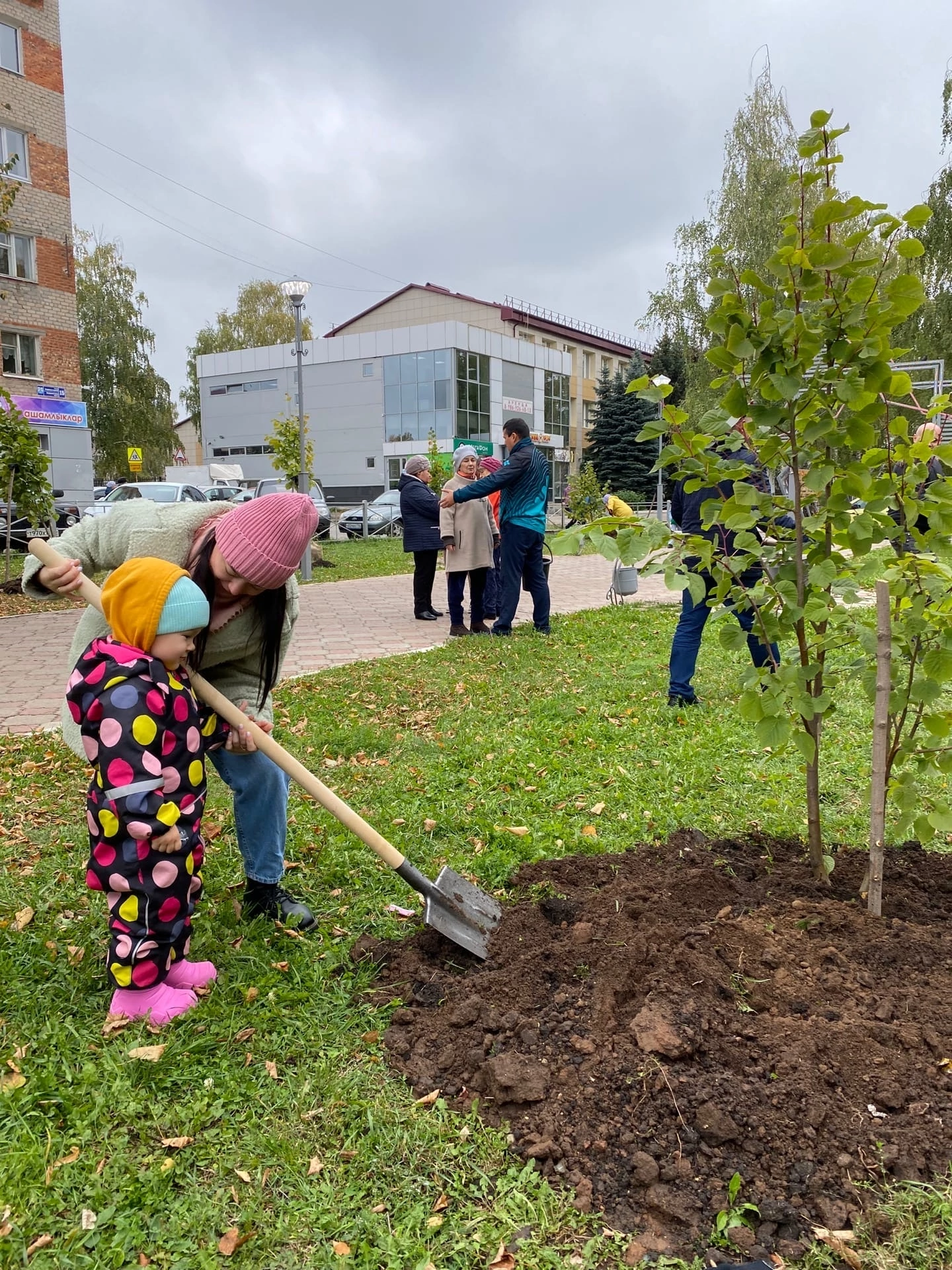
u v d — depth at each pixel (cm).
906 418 262
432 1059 224
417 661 728
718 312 244
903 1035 217
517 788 419
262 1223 175
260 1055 225
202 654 258
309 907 306
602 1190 183
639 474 4172
